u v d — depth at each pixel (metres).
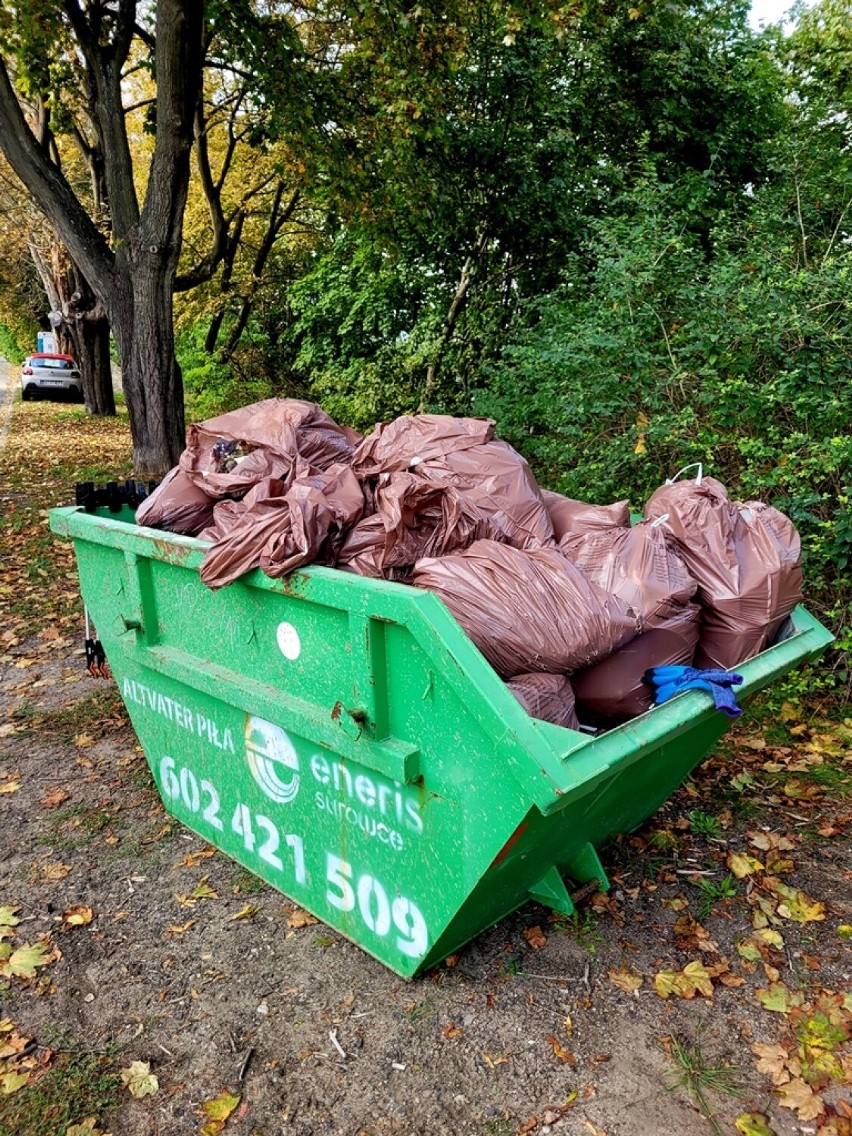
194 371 18.11
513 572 2.56
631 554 2.91
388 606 2.27
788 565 2.99
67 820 3.91
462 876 2.38
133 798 4.09
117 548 3.47
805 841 3.62
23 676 5.78
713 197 9.72
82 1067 2.53
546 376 6.54
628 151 10.70
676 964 2.89
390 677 2.41
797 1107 2.33
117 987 2.85
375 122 10.00
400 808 2.52
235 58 10.29
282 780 2.99
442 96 9.34
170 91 9.22
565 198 9.98
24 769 4.46
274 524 2.69
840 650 4.79
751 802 3.93
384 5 8.16
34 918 3.23
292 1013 2.70
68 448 16.03
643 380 5.65
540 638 2.48
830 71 10.11
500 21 9.20
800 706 4.80
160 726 3.64
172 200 9.92
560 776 2.04
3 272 32.91
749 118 10.88
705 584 2.98
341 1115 2.34
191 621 3.19
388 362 12.66
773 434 4.89
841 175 6.98
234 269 19.00
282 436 3.66
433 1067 2.48
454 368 11.48
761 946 2.99
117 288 10.29
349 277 13.30
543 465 7.21
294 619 2.67
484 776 2.23
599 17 8.62
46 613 6.98
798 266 5.93
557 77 10.40
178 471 3.59
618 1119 2.30
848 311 4.91
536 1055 2.51
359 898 2.83
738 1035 2.59
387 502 2.80
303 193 14.43
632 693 2.69
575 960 2.90
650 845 3.57
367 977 2.83
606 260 6.17
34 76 9.95
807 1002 2.73
